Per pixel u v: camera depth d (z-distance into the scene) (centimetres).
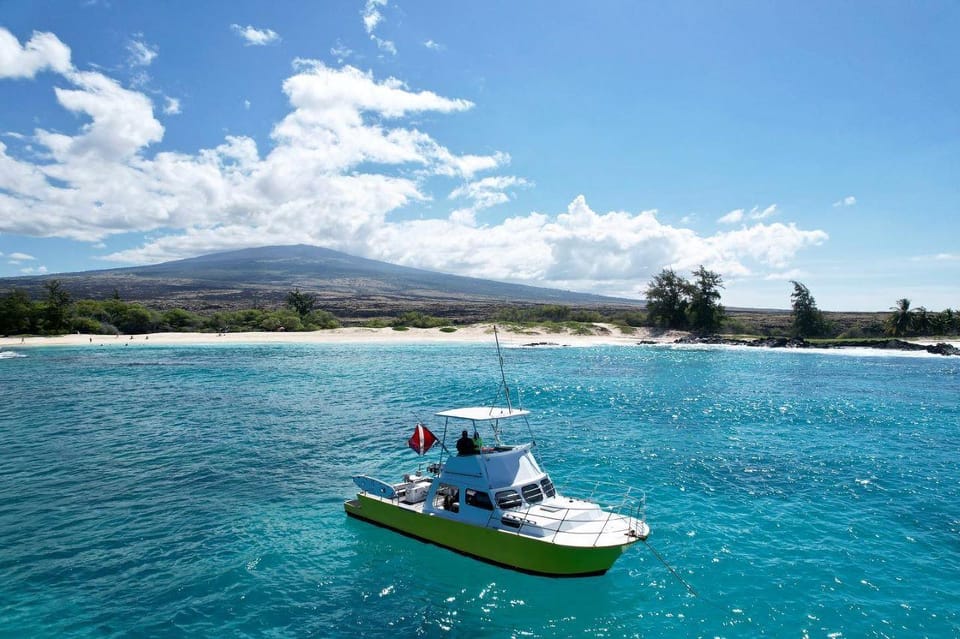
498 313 13600
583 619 1359
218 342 10094
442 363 7131
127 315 11688
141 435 3219
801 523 1939
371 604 1417
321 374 6000
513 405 4209
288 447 2952
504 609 1399
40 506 2089
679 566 1625
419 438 1912
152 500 2158
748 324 12781
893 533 1855
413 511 1730
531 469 1711
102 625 1316
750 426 3519
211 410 3972
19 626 1309
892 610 1390
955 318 10962
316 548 1728
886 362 7519
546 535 1466
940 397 4638
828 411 4016
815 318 11462
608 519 1561
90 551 1709
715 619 1357
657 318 12219
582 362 7362
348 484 2353
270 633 1293
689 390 5006
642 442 3092
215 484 2347
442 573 1568
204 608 1392
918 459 2750
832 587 1502
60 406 4128
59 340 9900
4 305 10525
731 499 2184
